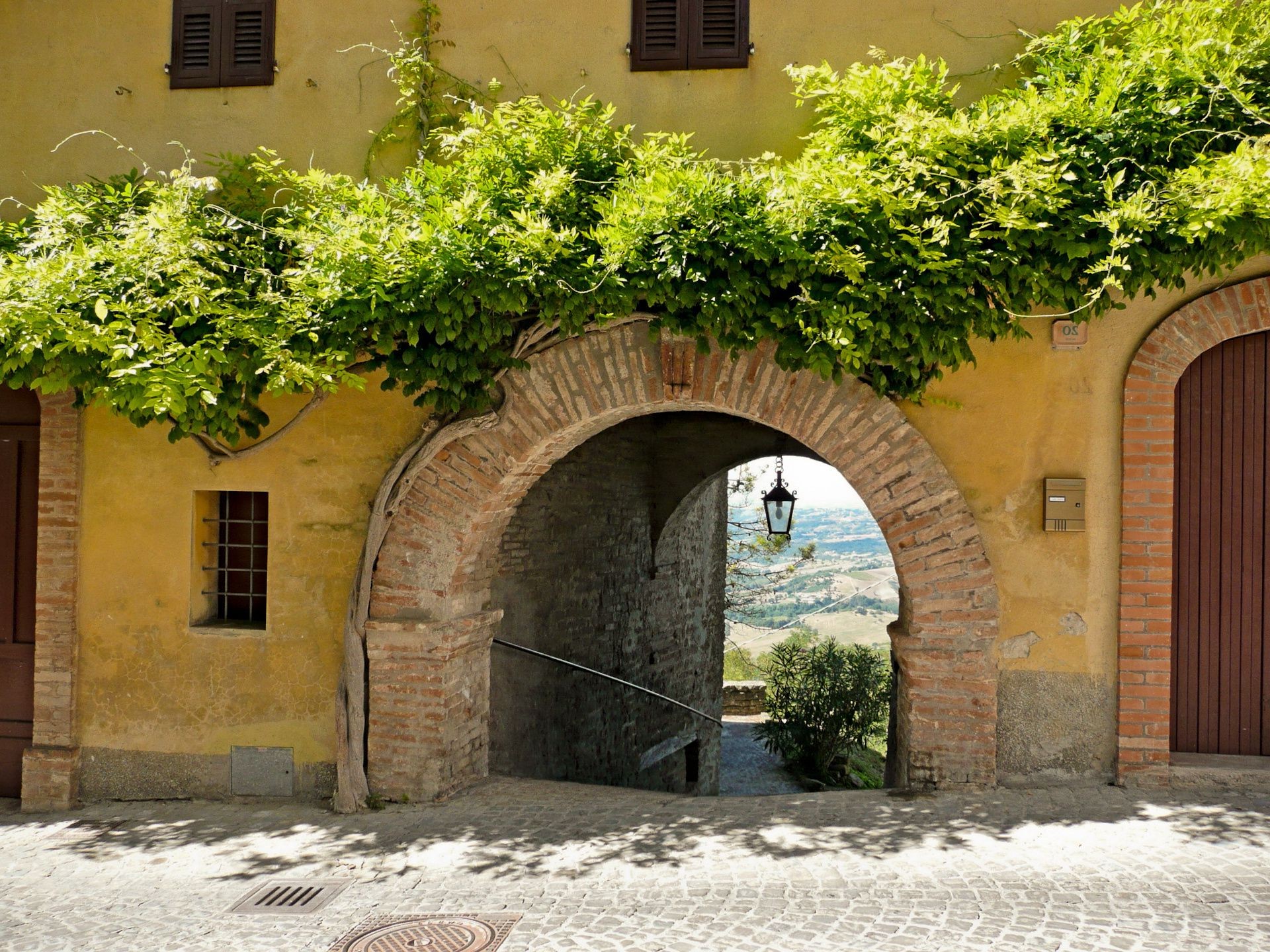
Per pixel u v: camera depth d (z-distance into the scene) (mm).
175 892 5867
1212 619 6809
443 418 7211
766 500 12680
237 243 7094
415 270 6176
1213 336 6496
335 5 7629
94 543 7785
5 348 6383
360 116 7582
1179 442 6824
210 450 7609
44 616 7777
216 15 7773
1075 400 6656
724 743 17453
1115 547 6629
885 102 6262
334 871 6070
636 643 12859
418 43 7438
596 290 6152
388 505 7219
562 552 10719
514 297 6129
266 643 7574
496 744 9250
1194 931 4652
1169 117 5855
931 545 6652
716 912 5137
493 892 5586
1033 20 6754
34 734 7789
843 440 6707
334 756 7473
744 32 7098
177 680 7672
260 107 7711
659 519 13234
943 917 4918
